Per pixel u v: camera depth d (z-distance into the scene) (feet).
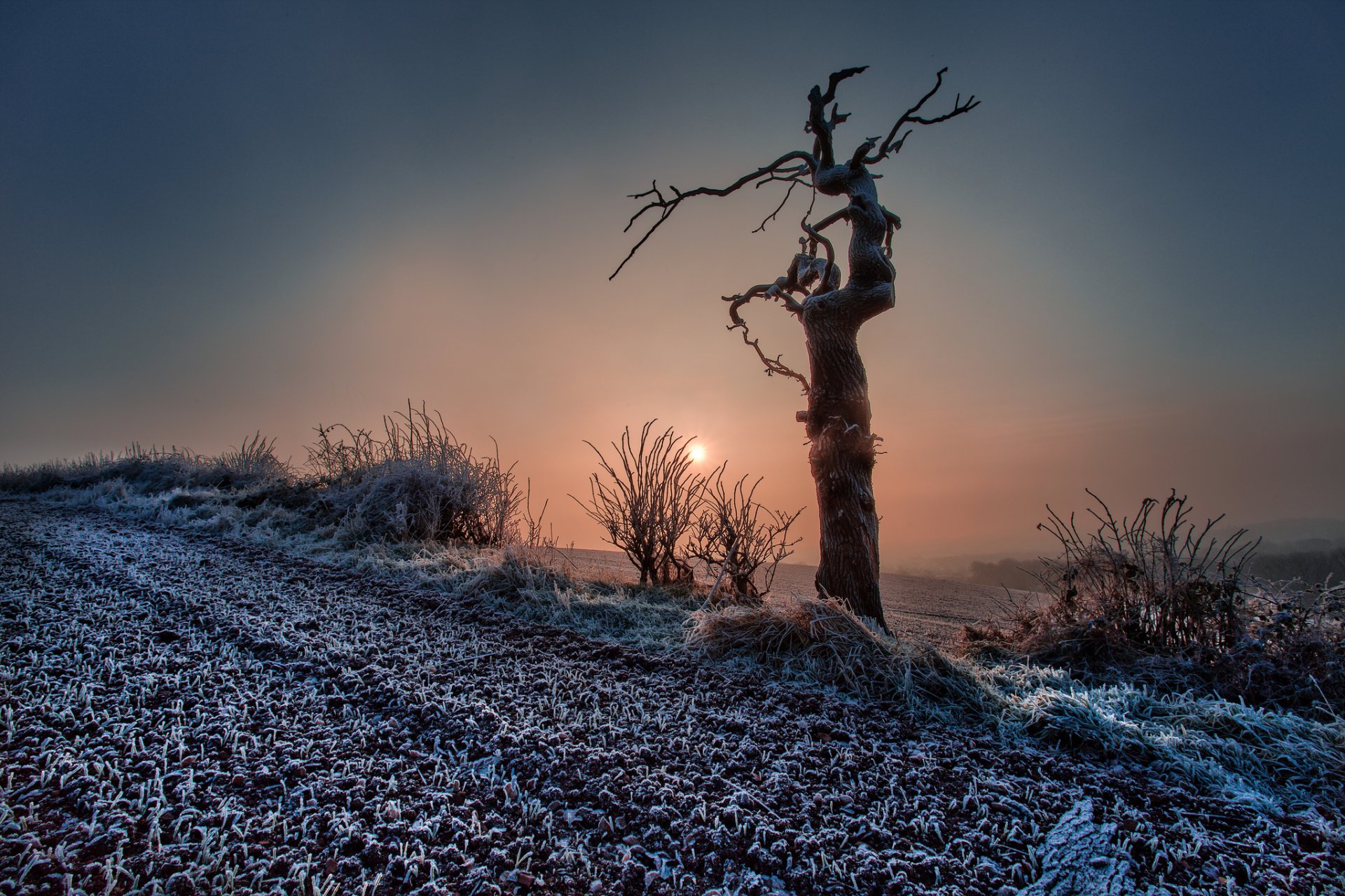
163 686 10.03
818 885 6.49
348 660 11.84
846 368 19.40
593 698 10.91
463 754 8.71
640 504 23.72
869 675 12.85
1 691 9.37
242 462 37.55
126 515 27.27
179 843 6.42
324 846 6.57
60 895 5.54
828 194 21.47
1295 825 8.18
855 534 18.38
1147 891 6.61
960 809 8.00
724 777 8.49
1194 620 15.20
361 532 25.26
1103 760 9.96
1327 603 14.24
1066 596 16.81
